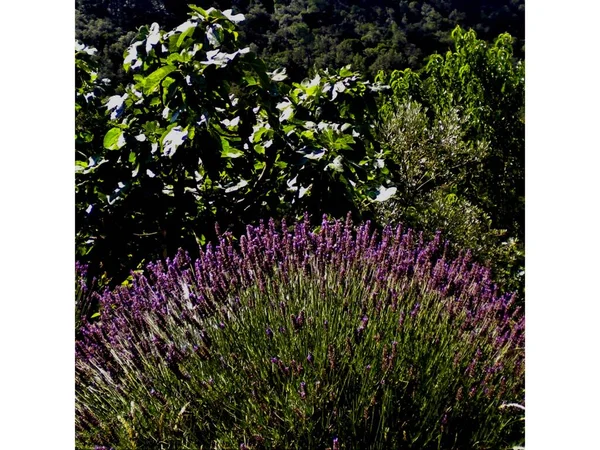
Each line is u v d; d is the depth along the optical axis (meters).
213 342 1.90
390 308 1.96
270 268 2.13
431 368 1.88
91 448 1.82
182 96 2.52
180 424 1.76
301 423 1.71
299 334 1.87
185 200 2.74
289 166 2.74
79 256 2.71
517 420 2.01
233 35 2.71
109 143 2.64
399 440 1.74
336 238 2.24
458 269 2.33
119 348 1.95
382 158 3.14
